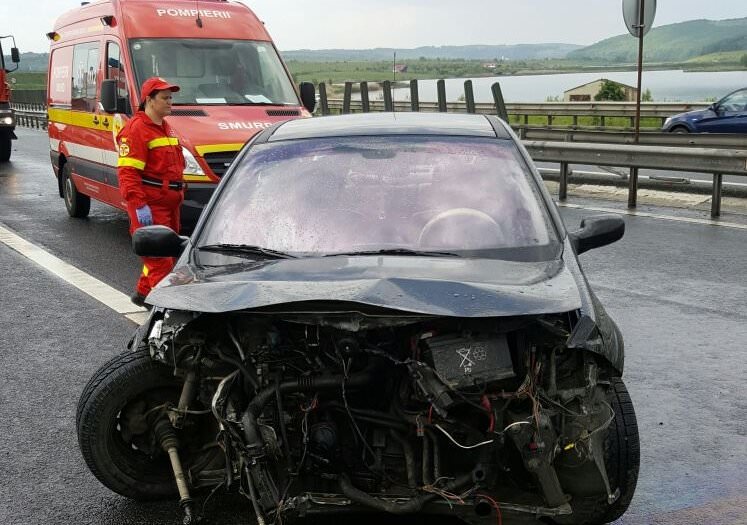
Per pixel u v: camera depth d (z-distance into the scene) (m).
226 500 4.45
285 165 5.02
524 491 3.85
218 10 11.95
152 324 4.12
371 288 3.74
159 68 11.01
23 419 5.57
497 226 4.54
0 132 22.78
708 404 5.73
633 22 15.58
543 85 146.75
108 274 9.70
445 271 4.06
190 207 9.91
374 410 3.80
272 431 3.73
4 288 9.06
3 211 14.45
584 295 3.99
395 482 3.76
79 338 7.29
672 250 10.33
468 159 4.98
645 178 15.23
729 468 4.84
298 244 4.48
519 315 3.59
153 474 4.39
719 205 12.44
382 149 5.07
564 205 13.84
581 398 3.70
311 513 3.73
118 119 10.92
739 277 9.02
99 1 12.36
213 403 3.81
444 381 3.55
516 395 3.60
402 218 4.59
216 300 3.78
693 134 18.86
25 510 4.39
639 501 4.49
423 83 121.69
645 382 6.12
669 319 7.59
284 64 11.92
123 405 4.28
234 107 10.87
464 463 3.76
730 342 6.96
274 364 3.85
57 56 13.73
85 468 4.87
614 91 37.81
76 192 13.37
